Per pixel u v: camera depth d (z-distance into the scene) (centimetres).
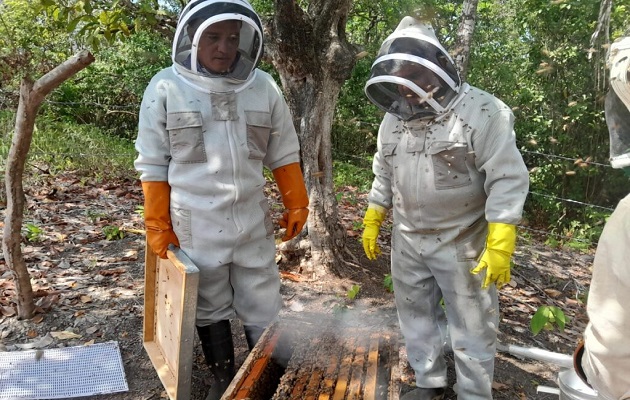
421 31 253
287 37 420
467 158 257
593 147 916
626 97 148
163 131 281
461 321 273
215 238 284
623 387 154
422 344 294
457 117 255
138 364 338
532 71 932
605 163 911
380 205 301
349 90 1129
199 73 272
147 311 323
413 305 293
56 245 505
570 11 872
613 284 147
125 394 311
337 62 437
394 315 386
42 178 713
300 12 420
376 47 1108
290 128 312
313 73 437
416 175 265
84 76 1177
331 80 441
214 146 278
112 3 420
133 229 558
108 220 585
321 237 453
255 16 271
